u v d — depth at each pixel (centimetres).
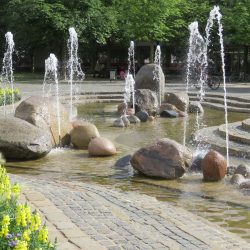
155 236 664
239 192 994
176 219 775
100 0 4647
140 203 859
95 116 2233
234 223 809
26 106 1415
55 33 4416
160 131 1814
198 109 2383
